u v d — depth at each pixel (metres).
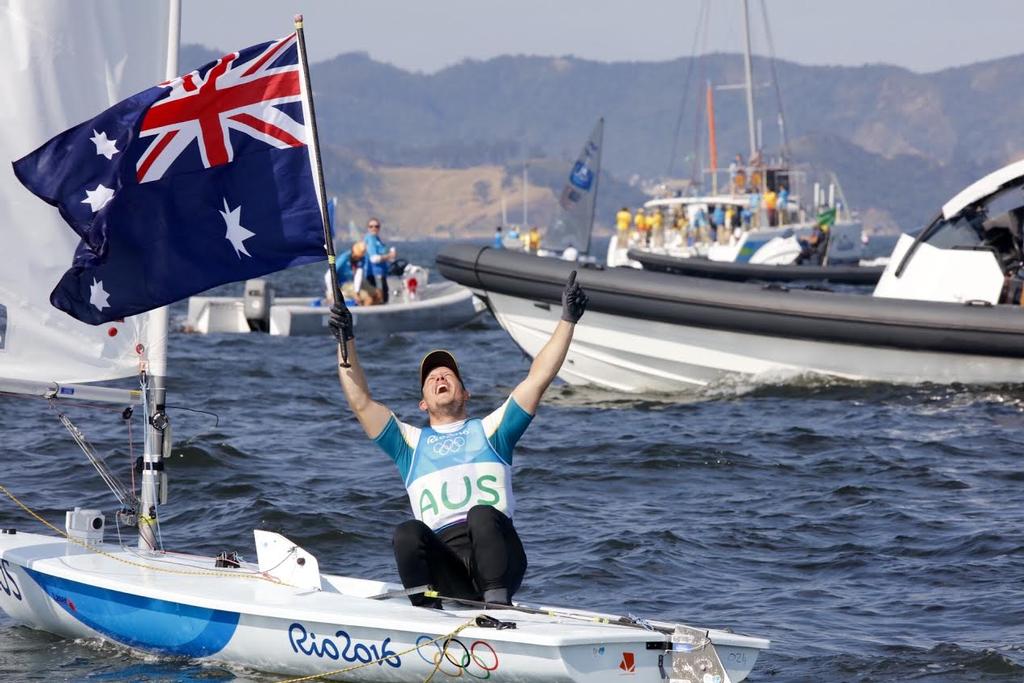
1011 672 13.32
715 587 16.91
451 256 35.53
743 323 32.44
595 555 18.36
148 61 14.91
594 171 74.62
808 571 17.67
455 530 13.26
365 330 53.12
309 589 13.41
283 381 38.28
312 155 14.28
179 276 14.70
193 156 14.55
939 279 33.44
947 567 17.61
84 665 13.45
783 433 27.94
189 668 13.28
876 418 29.64
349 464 24.81
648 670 11.74
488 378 40.06
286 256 14.73
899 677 13.27
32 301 14.56
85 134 14.46
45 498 21.30
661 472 24.27
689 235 94.62
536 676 11.40
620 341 34.03
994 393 31.89
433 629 11.73
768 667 13.63
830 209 102.31
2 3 14.30
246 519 19.97
